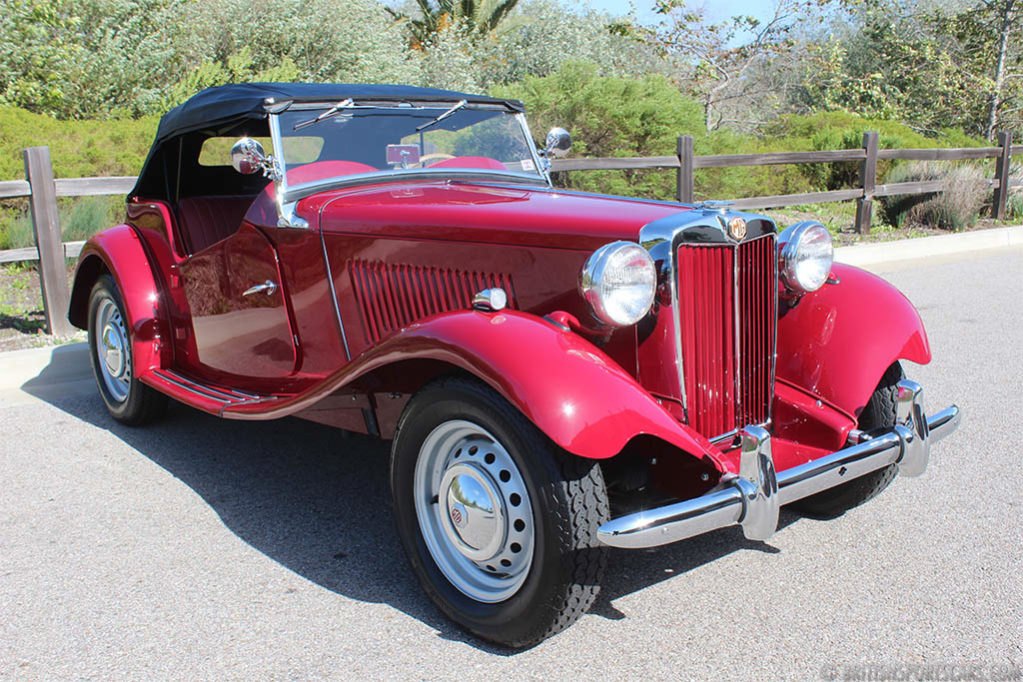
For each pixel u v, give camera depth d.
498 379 2.46
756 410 3.17
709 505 2.49
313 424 4.83
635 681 2.48
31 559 3.24
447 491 2.75
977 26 20.61
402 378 3.08
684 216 2.80
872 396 3.41
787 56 22.50
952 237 10.55
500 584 2.70
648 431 2.46
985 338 6.30
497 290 2.73
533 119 10.78
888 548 3.27
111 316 4.72
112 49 13.32
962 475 3.92
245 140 3.50
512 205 3.17
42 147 5.96
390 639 2.71
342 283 3.50
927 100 22.00
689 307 2.83
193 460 4.26
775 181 12.91
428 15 23.78
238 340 4.04
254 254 3.78
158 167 4.63
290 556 3.26
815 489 2.76
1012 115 21.03
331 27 16.45
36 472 4.10
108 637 2.73
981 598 2.89
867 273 3.54
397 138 3.95
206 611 2.88
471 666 2.56
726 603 2.90
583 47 22.56
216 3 15.80
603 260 2.59
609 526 2.37
